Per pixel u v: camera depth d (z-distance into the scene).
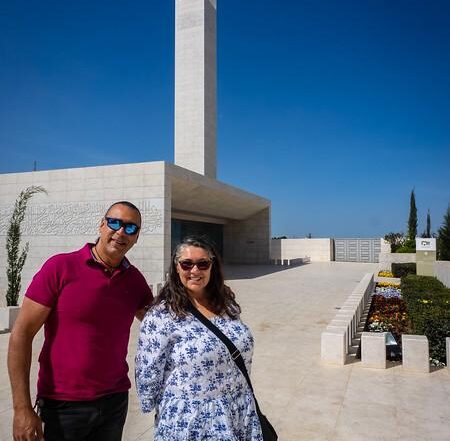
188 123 31.59
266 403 5.59
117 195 21.03
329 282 22.02
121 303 2.72
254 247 39.34
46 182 22.19
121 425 2.79
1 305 20.27
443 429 4.77
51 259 2.61
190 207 29.56
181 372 2.43
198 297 2.72
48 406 2.54
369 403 5.53
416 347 6.77
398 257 26.91
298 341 9.18
